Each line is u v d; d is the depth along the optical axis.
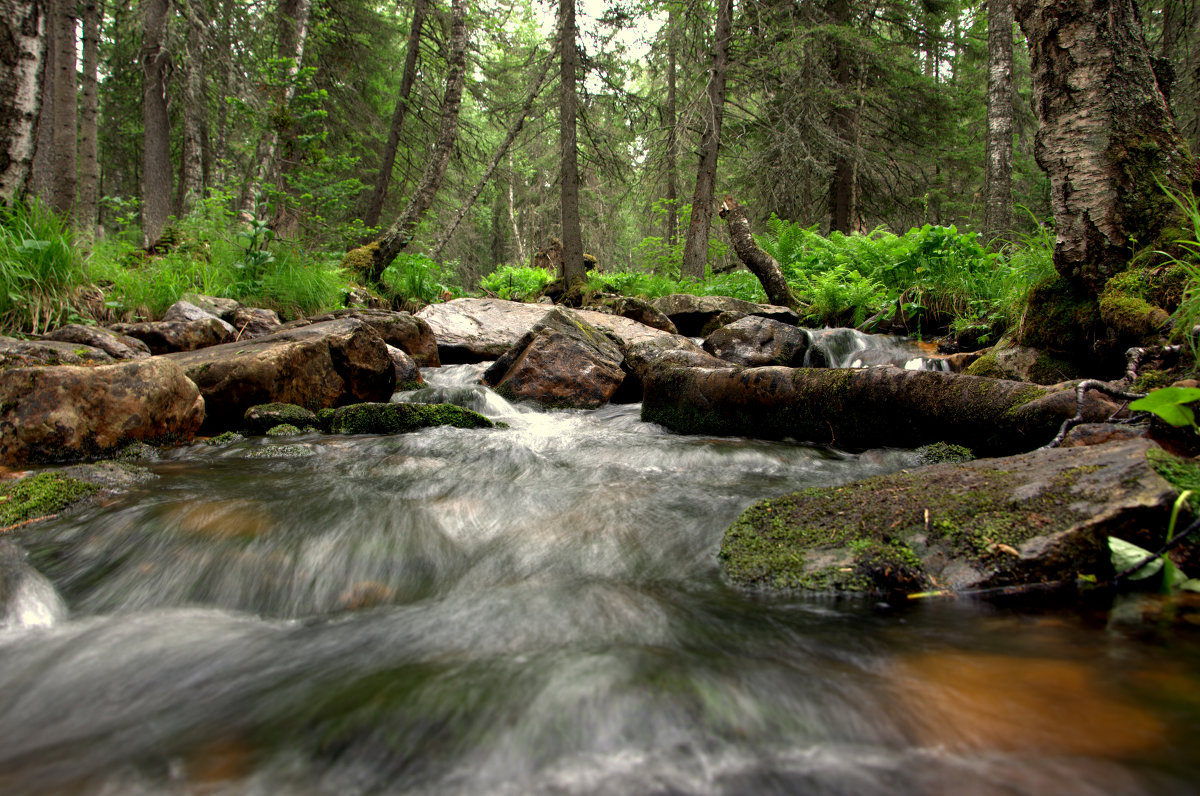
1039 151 4.02
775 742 1.18
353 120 18.58
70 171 10.54
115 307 6.02
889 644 1.56
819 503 2.38
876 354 6.87
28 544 2.32
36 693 1.46
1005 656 1.47
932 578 1.90
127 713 1.37
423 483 3.15
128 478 3.10
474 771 1.14
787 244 11.85
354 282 10.52
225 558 2.18
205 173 20.12
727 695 1.32
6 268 5.18
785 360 7.34
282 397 4.95
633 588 1.99
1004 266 7.25
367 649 1.63
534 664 1.48
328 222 12.73
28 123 5.36
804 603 1.86
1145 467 1.99
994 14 12.29
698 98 14.00
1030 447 3.08
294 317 7.93
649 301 9.87
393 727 1.26
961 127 20.55
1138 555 1.83
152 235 13.85
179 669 1.55
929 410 3.54
